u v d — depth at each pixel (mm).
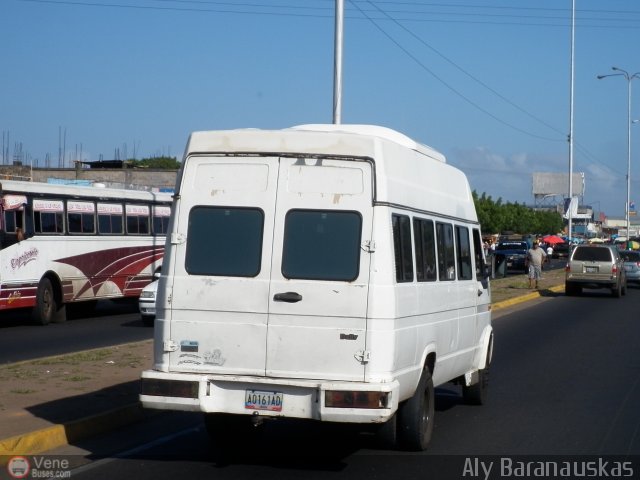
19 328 22000
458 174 11133
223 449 9188
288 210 8047
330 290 7871
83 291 24328
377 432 8812
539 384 13711
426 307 8977
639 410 11492
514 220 108250
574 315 26672
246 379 7910
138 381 12266
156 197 27703
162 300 8195
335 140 8055
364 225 7918
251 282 8000
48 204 23047
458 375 10766
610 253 34781
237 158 8195
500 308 28828
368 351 7789
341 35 20234
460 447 9336
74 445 9227
